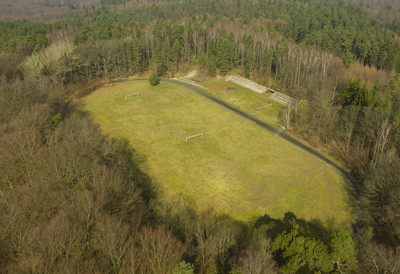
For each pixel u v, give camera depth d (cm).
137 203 6066
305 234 6259
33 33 18150
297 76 13612
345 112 9350
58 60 12638
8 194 5184
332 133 9544
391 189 6219
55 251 4009
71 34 19525
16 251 4281
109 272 4031
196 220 5809
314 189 7525
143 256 4225
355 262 4519
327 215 6744
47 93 10219
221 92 13400
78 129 7269
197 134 9806
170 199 6962
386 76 13838
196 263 4634
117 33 16850
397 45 14700
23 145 6094
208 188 7462
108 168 6288
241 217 6631
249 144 9369
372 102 9438
